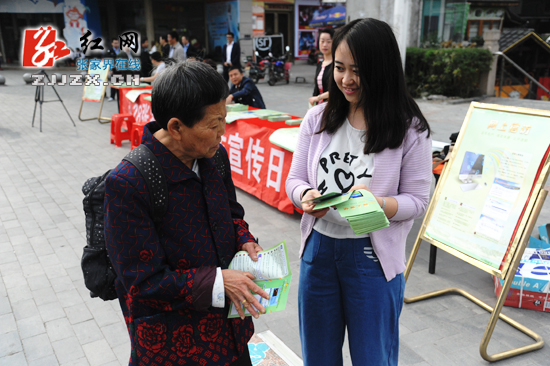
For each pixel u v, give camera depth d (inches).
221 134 46.1
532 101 397.7
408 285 120.3
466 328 100.9
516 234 84.8
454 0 465.7
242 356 56.3
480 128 96.6
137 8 882.1
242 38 831.1
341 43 55.1
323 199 55.0
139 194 44.3
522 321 103.2
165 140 47.0
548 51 617.6
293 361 89.5
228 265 52.2
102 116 384.5
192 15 920.3
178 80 42.4
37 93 327.3
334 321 64.9
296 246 144.7
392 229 60.1
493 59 427.8
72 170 229.8
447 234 98.0
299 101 439.8
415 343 95.7
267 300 50.1
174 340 48.8
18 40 853.8
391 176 58.1
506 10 629.0
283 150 166.2
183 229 47.6
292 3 903.7
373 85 54.3
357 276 59.9
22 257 137.3
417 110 58.2
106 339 98.6
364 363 62.3
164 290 45.0
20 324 103.9
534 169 84.4
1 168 233.6
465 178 97.2
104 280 51.4
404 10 389.4
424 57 426.6
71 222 164.4
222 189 51.9
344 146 60.8
